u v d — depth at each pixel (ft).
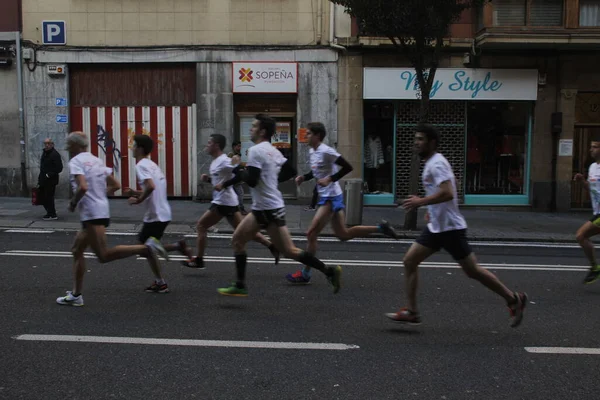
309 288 21.54
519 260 29.14
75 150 18.06
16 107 50.57
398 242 34.35
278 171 18.80
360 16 37.09
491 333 16.51
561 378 13.17
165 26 50.01
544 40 46.73
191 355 14.17
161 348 14.64
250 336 15.74
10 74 50.34
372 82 49.62
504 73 50.01
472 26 49.34
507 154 52.11
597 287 22.80
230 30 49.98
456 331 16.65
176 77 50.60
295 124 51.08
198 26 49.98
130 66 50.67
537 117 50.93
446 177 15.38
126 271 23.75
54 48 49.93
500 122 51.78
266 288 21.33
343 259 27.94
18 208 43.98
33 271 23.26
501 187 52.26
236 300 19.54
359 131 50.34
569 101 50.67
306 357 14.23
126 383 12.41
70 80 50.88
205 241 23.29
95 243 18.13
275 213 18.45
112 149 51.16
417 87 48.98
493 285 16.10
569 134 50.90
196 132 50.52
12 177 50.98
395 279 23.41
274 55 49.93
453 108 51.06
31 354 14.06
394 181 51.24
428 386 12.59
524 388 12.57
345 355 14.44
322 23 49.73
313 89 50.08
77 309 18.04
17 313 17.51
